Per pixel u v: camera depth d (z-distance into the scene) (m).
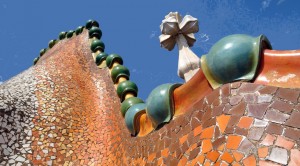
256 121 3.45
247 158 3.27
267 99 3.53
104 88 8.90
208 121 3.92
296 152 3.09
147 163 4.89
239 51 3.81
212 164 3.55
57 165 6.51
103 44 11.49
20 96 8.05
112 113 7.58
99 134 7.28
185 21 8.59
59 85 9.12
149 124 5.38
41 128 7.21
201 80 4.34
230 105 3.75
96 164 6.51
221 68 3.91
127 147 5.90
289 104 3.39
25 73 9.95
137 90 7.48
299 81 3.48
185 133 4.27
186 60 7.79
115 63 9.56
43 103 8.06
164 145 4.64
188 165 3.90
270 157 3.14
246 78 3.79
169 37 8.57
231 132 3.55
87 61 10.92
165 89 4.86
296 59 3.57
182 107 4.65
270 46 4.04
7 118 7.07
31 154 6.52
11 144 6.55
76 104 8.38
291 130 3.23
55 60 11.22
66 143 7.04
